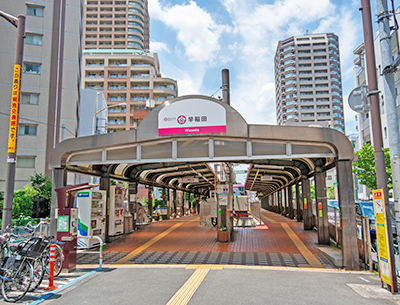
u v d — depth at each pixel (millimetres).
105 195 12680
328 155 8516
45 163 26062
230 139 8977
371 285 6328
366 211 12484
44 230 10945
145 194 48000
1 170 24859
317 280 6719
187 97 9062
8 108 25625
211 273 7406
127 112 63344
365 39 6996
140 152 9375
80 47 31500
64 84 28203
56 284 6602
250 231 15648
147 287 6219
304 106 87625
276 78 101312
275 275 7195
